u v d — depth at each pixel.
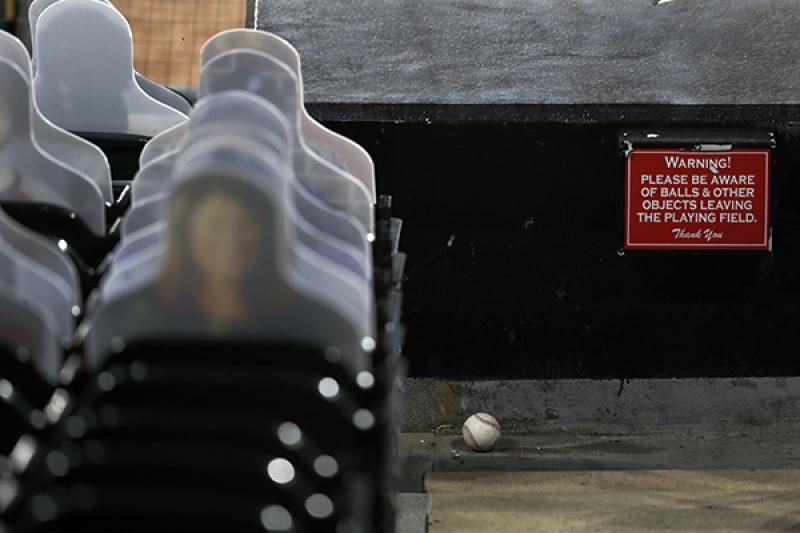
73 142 4.79
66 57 6.00
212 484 2.71
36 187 4.32
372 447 3.15
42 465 2.79
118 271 3.38
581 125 7.88
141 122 6.11
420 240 8.05
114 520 2.62
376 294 3.92
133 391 2.92
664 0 9.11
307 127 4.68
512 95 8.02
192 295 3.06
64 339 3.44
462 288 8.14
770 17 8.90
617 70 8.30
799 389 8.44
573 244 8.07
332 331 3.09
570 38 8.71
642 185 7.93
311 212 3.87
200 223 3.01
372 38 8.70
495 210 8.01
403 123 7.84
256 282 3.06
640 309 8.20
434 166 7.92
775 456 8.05
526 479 7.81
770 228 7.98
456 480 7.80
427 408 8.41
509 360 8.27
